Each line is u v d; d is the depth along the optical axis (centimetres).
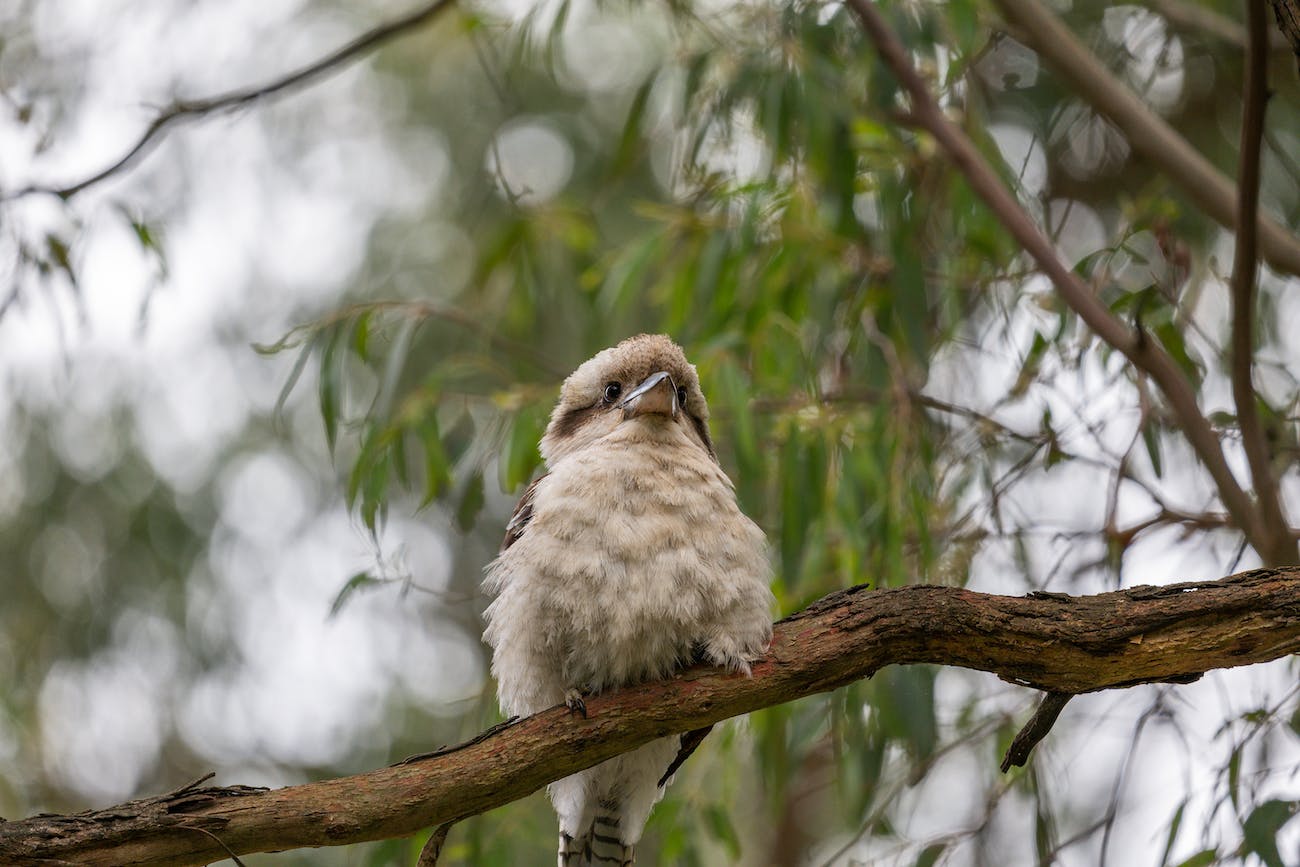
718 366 1020
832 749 1056
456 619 1435
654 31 1504
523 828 1018
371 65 1520
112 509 1374
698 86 1024
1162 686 920
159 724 1383
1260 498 864
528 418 1045
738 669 699
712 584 732
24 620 1371
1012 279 1042
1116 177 1320
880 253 1074
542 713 692
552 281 1268
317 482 1398
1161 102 1341
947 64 1039
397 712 1388
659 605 730
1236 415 916
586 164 1472
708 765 1038
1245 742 859
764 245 1075
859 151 1045
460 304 1423
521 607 765
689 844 1030
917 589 691
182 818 613
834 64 1018
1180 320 1001
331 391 1032
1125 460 973
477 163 1489
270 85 1066
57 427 1373
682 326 1112
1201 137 1323
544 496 784
